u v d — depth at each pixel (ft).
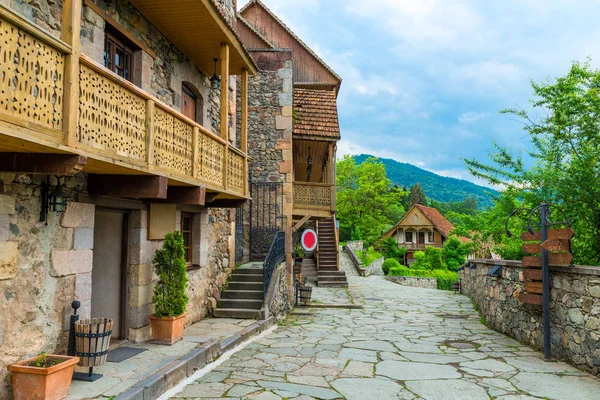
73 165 12.66
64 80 12.52
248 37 62.90
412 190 240.94
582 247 27.76
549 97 29.68
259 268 37.09
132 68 22.53
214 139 24.21
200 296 30.45
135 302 22.20
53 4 16.26
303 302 44.06
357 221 137.69
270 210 43.65
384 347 25.58
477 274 44.70
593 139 27.50
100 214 22.85
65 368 13.96
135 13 22.54
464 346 26.17
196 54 28.30
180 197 22.09
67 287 16.83
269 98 44.75
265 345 25.54
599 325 19.52
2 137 10.61
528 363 22.04
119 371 17.10
